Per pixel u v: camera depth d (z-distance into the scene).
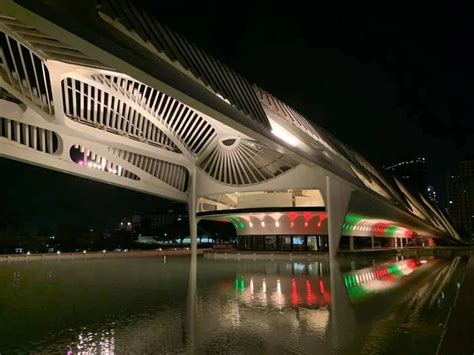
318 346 7.19
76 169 28.45
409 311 10.24
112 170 32.72
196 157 37.06
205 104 15.09
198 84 14.90
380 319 9.34
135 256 42.28
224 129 33.34
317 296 12.70
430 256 38.00
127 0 11.74
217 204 44.53
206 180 38.00
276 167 35.59
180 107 31.06
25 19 8.95
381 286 15.09
